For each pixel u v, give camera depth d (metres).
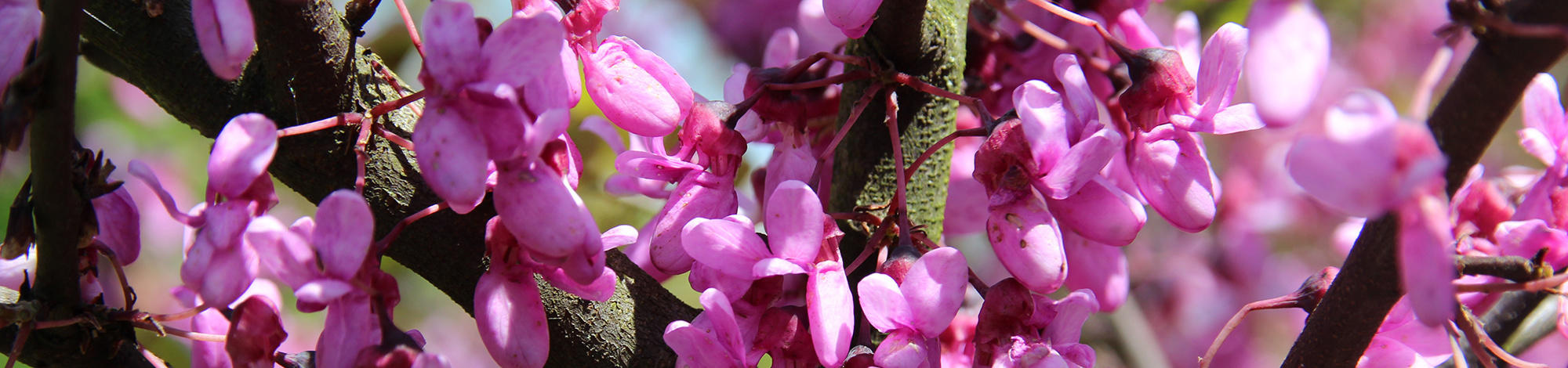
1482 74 0.26
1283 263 0.67
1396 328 0.30
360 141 0.28
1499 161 0.67
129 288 0.29
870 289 0.28
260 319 0.28
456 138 0.26
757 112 0.31
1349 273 0.28
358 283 0.27
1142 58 0.29
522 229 0.27
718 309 0.28
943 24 0.31
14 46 0.27
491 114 0.26
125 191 0.29
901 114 0.31
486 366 0.64
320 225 0.26
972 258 0.58
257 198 0.27
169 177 0.60
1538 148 0.30
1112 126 0.32
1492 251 0.30
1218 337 0.30
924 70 0.31
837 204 0.32
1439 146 0.26
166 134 0.60
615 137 0.32
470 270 0.30
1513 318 0.33
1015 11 0.33
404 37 0.52
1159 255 0.67
